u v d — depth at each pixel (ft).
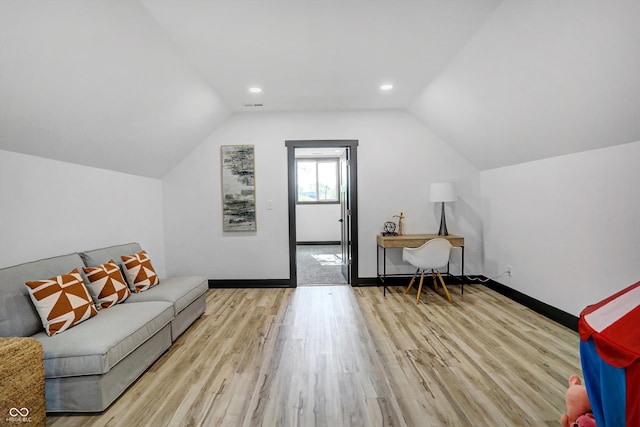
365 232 13.71
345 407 5.67
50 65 5.54
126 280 8.89
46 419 5.38
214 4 6.15
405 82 10.36
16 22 4.57
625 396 3.10
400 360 7.27
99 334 5.81
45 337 5.74
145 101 8.46
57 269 6.97
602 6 4.93
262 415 5.49
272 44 7.79
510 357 7.32
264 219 13.58
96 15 5.48
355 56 8.50
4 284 5.74
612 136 7.11
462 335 8.57
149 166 11.69
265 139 13.47
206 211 13.52
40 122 6.41
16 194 6.75
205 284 10.39
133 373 6.41
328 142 13.47
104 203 9.64
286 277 13.66
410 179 13.61
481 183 13.56
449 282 13.78
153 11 6.30
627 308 3.81
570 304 8.90
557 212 9.25
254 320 9.91
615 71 5.68
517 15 6.23
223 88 10.59
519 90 7.89
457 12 6.56
